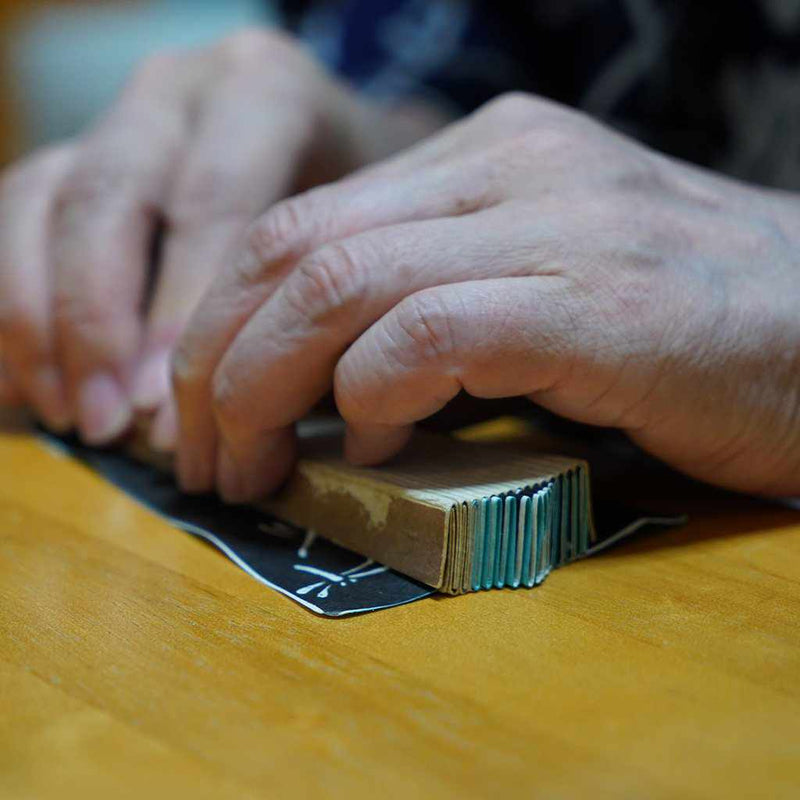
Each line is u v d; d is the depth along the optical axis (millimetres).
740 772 274
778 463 372
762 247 375
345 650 311
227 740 282
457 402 382
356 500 355
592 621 323
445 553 333
